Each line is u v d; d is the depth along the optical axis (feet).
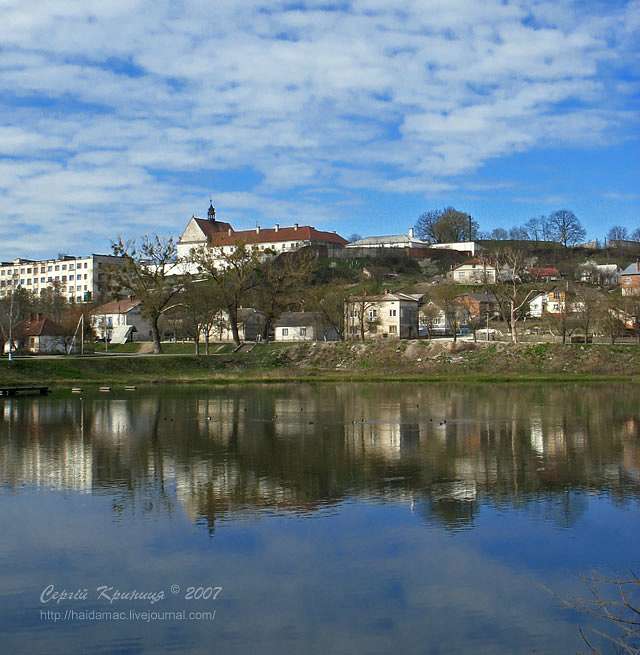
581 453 156.35
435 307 553.23
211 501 115.24
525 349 397.39
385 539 96.89
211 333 557.33
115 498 117.19
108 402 264.11
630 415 220.02
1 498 117.19
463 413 227.40
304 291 517.96
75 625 73.20
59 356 416.46
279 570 86.22
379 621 73.77
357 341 437.58
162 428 194.80
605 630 71.92
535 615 75.10
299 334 567.59
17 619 74.28
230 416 220.84
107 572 85.76
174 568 86.89
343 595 79.56
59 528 101.35
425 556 90.74
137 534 98.63
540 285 555.69
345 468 140.36
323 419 213.46
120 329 581.94
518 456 152.87
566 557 90.63
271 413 228.63
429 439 175.32
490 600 78.54
